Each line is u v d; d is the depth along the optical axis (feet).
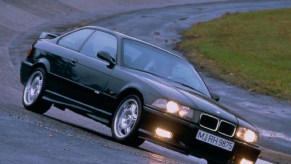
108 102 39.22
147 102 36.35
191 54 138.82
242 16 216.54
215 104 38.52
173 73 41.50
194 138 35.96
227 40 164.35
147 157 32.50
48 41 47.01
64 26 158.81
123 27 175.32
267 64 130.93
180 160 38.42
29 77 46.85
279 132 71.46
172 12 220.64
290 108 90.33
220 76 112.47
